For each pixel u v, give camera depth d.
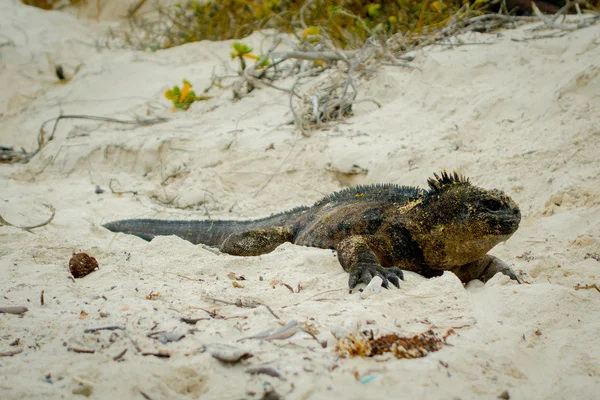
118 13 25.02
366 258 7.17
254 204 11.63
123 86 17.84
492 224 7.31
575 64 12.09
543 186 9.88
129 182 12.87
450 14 15.68
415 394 4.57
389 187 8.84
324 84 14.70
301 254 7.66
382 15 17.08
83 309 5.80
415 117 12.70
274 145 12.75
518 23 14.91
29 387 4.51
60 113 16.97
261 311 5.70
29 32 21.83
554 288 6.32
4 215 10.24
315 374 4.68
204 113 15.27
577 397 4.88
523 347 5.47
